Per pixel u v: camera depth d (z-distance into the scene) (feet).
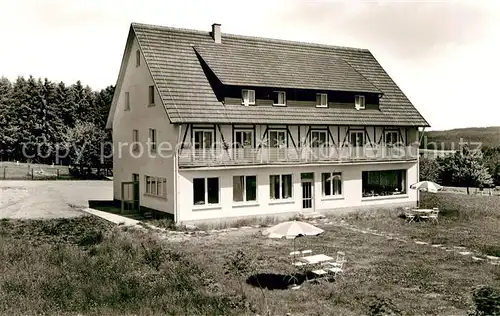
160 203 90.89
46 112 224.12
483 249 68.33
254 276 53.72
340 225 88.79
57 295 44.57
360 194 104.58
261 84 93.50
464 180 164.55
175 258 58.65
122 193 97.66
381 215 100.12
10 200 113.09
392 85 119.85
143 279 49.65
